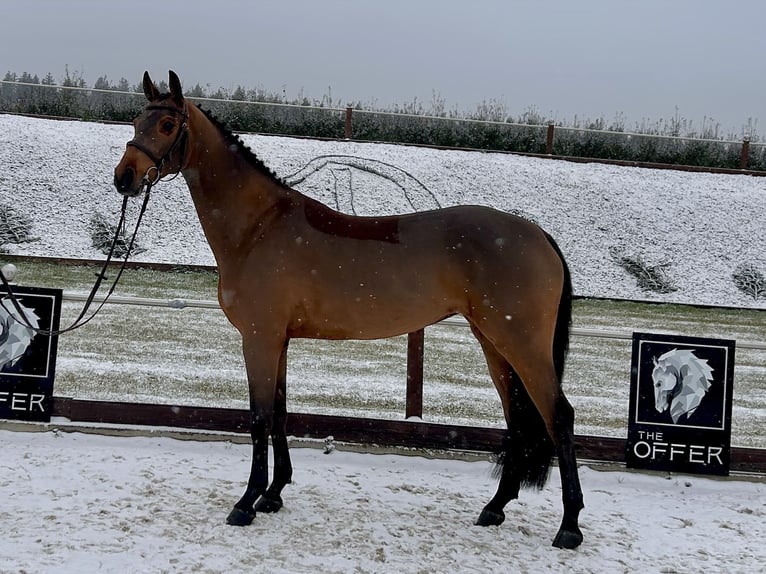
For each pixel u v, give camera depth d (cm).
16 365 621
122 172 468
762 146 3031
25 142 2486
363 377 958
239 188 489
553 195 2612
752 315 1848
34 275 1606
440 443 618
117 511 470
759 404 971
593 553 455
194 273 1781
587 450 613
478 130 3006
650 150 3033
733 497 577
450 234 471
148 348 1043
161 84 1986
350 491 539
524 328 458
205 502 497
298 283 476
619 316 1711
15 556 396
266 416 476
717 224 2525
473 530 481
